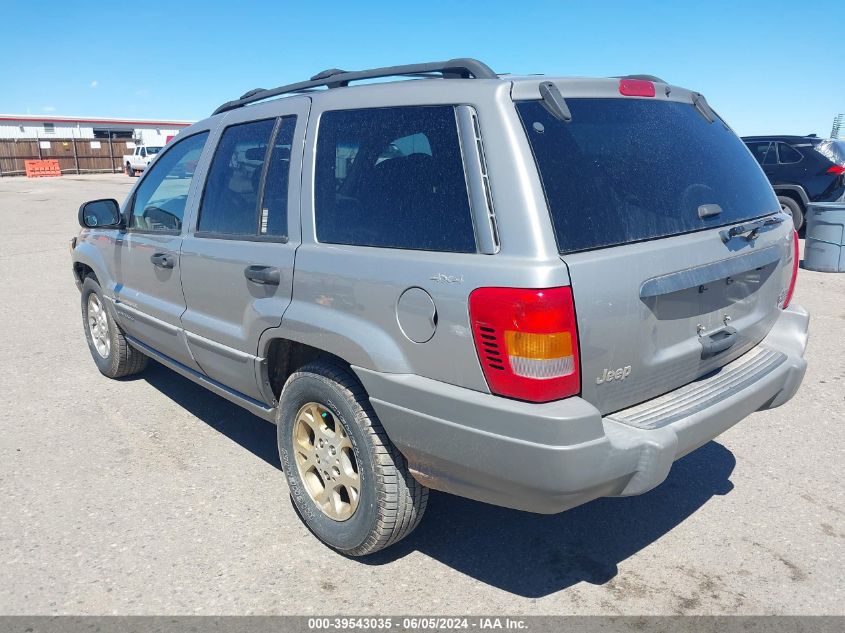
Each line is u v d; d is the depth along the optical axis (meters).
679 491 3.75
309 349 3.28
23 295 8.77
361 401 2.88
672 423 2.58
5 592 2.91
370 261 2.76
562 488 2.34
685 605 2.83
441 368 2.55
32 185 34.19
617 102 2.86
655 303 2.61
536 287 2.29
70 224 16.89
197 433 4.49
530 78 2.65
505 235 2.40
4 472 3.95
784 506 3.57
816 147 12.05
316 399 3.09
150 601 2.86
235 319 3.56
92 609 2.81
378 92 2.96
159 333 4.35
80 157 48.34
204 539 3.30
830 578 2.99
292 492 3.37
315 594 2.91
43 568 3.07
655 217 2.69
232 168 3.71
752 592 2.90
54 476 3.91
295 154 3.24
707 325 2.91
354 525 3.01
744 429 4.51
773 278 3.32
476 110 2.56
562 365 2.34
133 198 4.66
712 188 3.03
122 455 4.18
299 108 3.31
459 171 2.57
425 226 2.64
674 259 2.65
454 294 2.46
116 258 4.80
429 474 2.72
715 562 3.12
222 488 3.79
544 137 2.52
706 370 3.01
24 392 5.25
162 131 58.09
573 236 2.41
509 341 2.33
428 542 3.30
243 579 3.00
